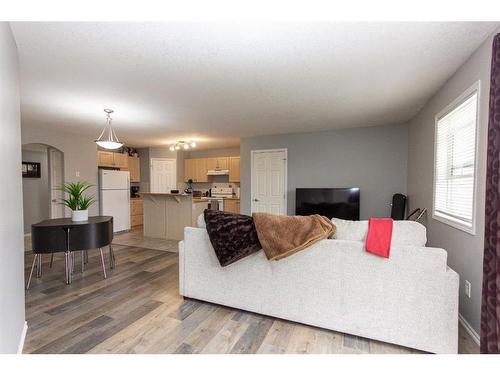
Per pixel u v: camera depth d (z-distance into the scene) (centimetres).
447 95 260
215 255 232
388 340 179
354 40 188
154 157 749
